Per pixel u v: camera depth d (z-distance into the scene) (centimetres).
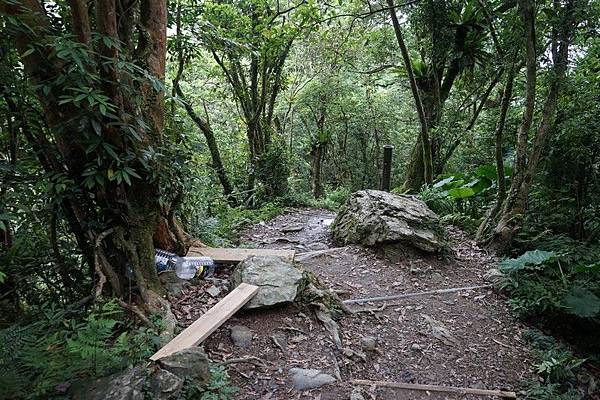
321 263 428
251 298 293
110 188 271
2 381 178
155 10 303
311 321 298
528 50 423
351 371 266
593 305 339
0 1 222
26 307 301
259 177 784
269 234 554
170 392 197
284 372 248
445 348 309
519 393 273
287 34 664
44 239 304
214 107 1036
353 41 937
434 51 704
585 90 453
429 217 483
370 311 339
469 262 454
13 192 244
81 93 232
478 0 531
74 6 230
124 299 274
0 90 244
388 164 748
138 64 290
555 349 319
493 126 641
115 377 195
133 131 249
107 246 283
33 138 264
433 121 741
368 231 466
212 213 605
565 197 498
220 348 258
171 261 328
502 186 502
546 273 404
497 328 344
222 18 634
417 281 404
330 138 1131
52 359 199
